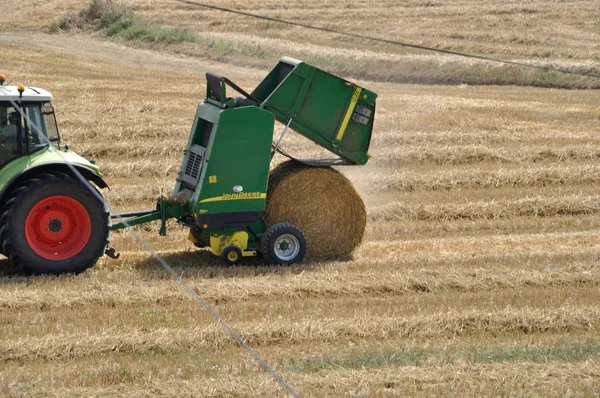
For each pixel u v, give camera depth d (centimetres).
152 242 3562
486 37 9756
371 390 2128
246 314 2645
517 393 2133
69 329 2497
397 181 4378
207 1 11631
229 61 9006
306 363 2292
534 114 6088
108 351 2356
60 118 5294
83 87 6412
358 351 2381
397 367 2278
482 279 3014
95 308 2694
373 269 3139
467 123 5528
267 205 3262
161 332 2455
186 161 3266
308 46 9375
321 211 3281
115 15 10306
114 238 3566
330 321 2577
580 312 2670
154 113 5547
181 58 9150
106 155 4819
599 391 2150
